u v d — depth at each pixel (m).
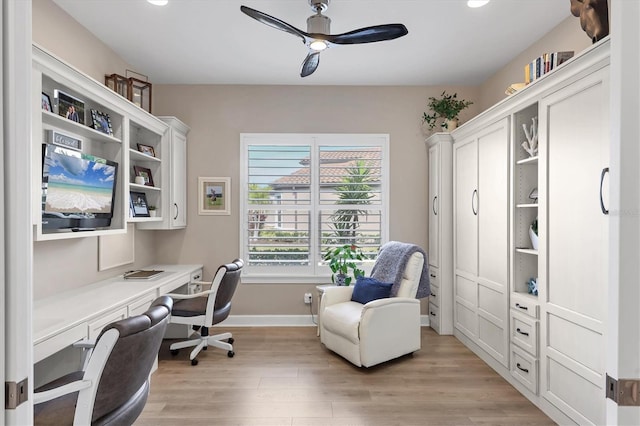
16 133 0.82
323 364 3.11
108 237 3.18
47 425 1.43
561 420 2.21
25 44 0.84
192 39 3.11
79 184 2.42
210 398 2.53
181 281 3.44
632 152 0.85
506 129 2.83
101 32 2.98
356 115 4.24
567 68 2.09
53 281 2.53
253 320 4.19
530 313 2.49
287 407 2.41
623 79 0.85
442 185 3.92
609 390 0.88
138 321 1.46
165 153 3.72
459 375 2.91
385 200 4.24
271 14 2.71
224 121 4.20
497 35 3.04
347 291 3.60
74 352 2.22
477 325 3.31
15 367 0.82
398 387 2.70
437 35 3.03
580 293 2.05
